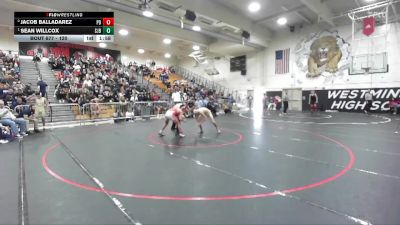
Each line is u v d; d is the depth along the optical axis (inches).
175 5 494.3
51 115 452.4
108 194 133.6
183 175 164.2
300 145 258.8
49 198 129.4
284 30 814.5
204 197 128.9
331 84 725.9
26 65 650.8
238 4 589.6
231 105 788.6
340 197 127.8
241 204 120.5
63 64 701.9
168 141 284.5
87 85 575.8
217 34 658.8
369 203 120.3
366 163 190.2
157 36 864.9
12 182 154.1
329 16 629.9
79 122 473.1
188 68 1134.4
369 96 645.9
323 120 498.0
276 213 111.1
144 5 475.8
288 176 161.2
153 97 656.4
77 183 150.8
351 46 682.8
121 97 551.5
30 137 321.4
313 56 755.4
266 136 315.0
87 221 105.4
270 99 849.5
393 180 152.0
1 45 722.8
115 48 956.0
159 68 1059.9
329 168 178.1
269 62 853.2
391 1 539.2
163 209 115.6
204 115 337.1
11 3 538.6
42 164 193.8
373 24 589.9
